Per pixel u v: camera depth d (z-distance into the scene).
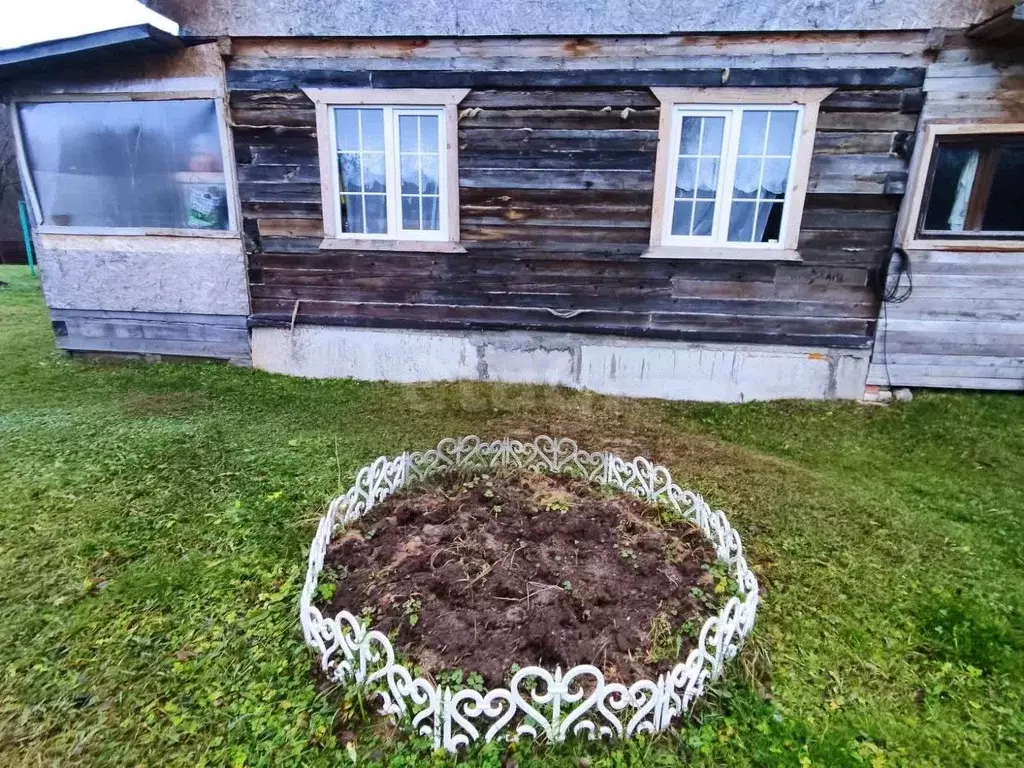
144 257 6.64
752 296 5.91
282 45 5.81
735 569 3.04
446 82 5.71
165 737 2.20
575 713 2.11
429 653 2.46
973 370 5.82
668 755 2.14
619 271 6.01
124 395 5.96
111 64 6.09
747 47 5.33
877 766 2.14
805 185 5.54
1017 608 2.99
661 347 6.12
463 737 2.13
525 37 5.53
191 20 5.79
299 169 6.11
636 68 5.48
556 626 2.56
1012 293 5.56
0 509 3.71
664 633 2.59
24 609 2.84
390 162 6.03
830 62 5.27
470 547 3.12
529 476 4.10
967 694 2.47
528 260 6.10
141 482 4.09
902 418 5.51
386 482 3.84
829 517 3.85
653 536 3.30
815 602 3.01
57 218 6.78
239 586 3.03
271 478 4.19
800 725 2.28
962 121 5.22
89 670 2.49
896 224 5.55
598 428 5.42
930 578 3.23
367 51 5.73
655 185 5.71
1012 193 5.38
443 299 6.32
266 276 6.48
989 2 4.93
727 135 5.58
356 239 6.21
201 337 6.84
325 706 2.32
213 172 6.29
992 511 3.96
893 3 5.05
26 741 2.18
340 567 3.08
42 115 6.42
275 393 6.10
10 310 9.88
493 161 5.86
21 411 5.45
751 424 5.52
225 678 2.46
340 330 6.50
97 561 3.22
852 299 5.80
